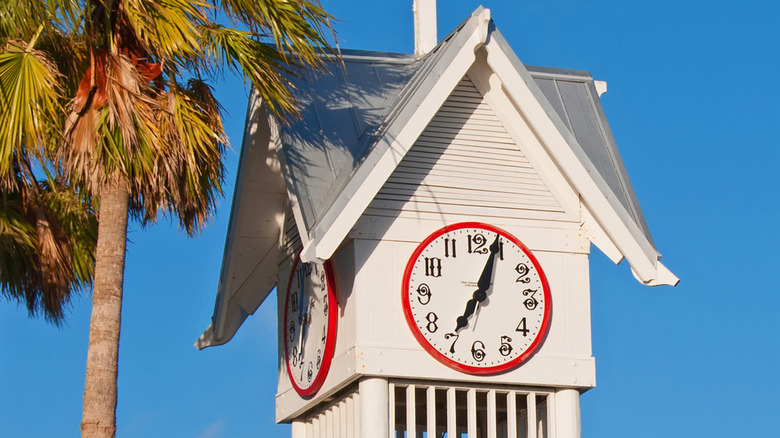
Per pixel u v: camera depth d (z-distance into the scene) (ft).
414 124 78.64
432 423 79.10
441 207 81.35
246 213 91.04
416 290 79.61
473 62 80.79
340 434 82.69
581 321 81.41
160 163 81.35
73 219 100.17
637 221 82.38
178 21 80.89
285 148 80.43
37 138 82.23
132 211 86.17
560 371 80.33
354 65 86.74
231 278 92.73
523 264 81.25
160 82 83.15
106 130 79.66
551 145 80.69
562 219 82.53
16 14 82.74
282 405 89.35
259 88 81.25
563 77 88.53
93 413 77.56
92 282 101.24
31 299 99.71
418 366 78.79
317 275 84.28
